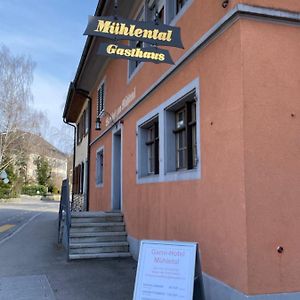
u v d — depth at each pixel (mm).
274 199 5297
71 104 21500
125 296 6797
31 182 69000
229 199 5594
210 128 6266
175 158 8312
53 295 6820
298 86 5602
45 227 18516
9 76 50844
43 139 68375
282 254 5223
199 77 6750
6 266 9148
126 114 11617
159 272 4988
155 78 9070
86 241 10688
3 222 21703
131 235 10586
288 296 5160
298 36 5715
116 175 13367
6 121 50969
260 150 5336
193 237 6746
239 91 5457
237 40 5582
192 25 7223
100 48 6383
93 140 17406
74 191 24203
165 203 8156
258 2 5590
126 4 11078
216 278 5863
